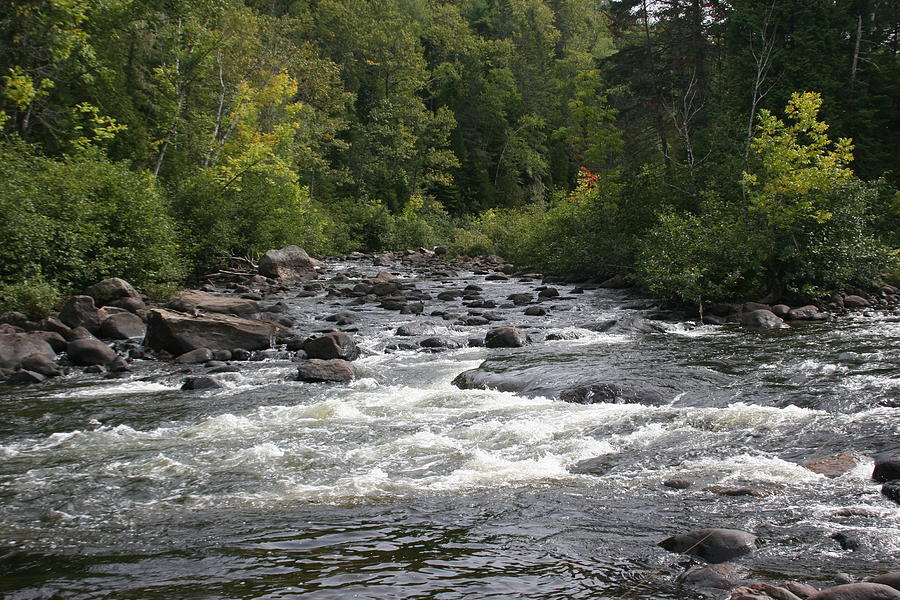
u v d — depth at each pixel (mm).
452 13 78688
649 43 32562
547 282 24625
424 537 4254
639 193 22938
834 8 24391
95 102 26672
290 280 25641
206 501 5152
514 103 73312
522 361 10750
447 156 62031
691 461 5926
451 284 24641
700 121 30344
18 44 22188
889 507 4602
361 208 46938
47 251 15703
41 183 17250
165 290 18391
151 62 30766
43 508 5055
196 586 3570
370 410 8266
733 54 27172
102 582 3660
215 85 34625
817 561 3729
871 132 24641
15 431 7531
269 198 28609
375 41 59875
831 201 17406
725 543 3873
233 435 7156
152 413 8320
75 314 13477
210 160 32031
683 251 17172
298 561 3895
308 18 59812
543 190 72188
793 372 9266
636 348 11773
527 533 4289
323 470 5895
